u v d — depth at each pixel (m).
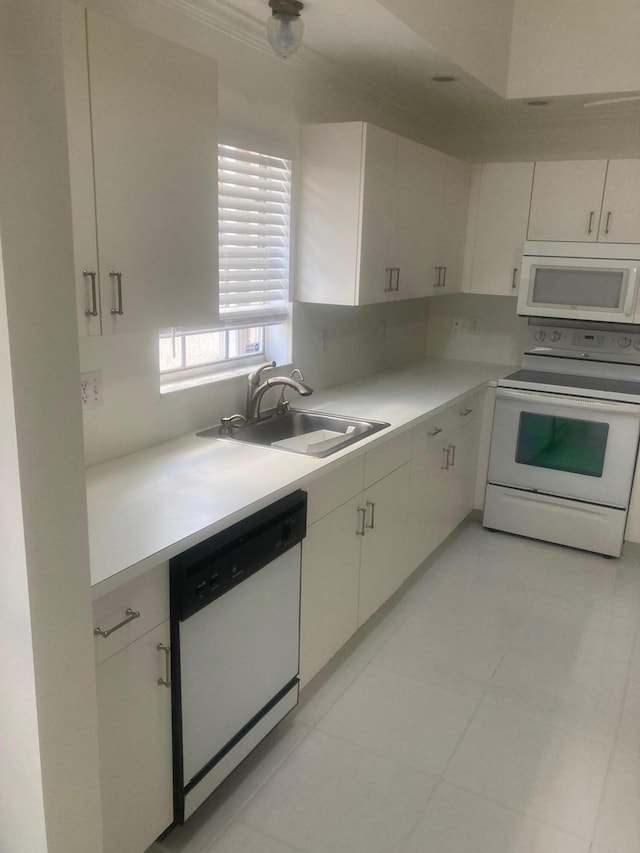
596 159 3.93
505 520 3.94
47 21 1.07
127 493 1.94
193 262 1.96
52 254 1.15
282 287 2.96
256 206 2.70
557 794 2.07
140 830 1.69
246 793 2.05
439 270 3.71
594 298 3.60
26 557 1.20
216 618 1.82
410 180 3.18
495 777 2.14
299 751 2.22
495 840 1.91
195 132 1.88
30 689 1.27
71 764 1.37
